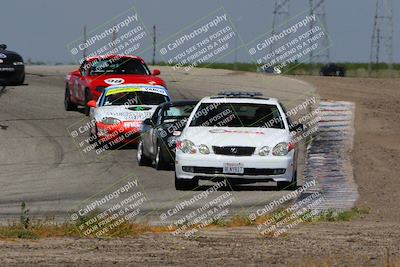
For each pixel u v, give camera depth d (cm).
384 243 3036
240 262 2648
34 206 4153
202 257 2738
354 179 5084
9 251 2808
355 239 3127
